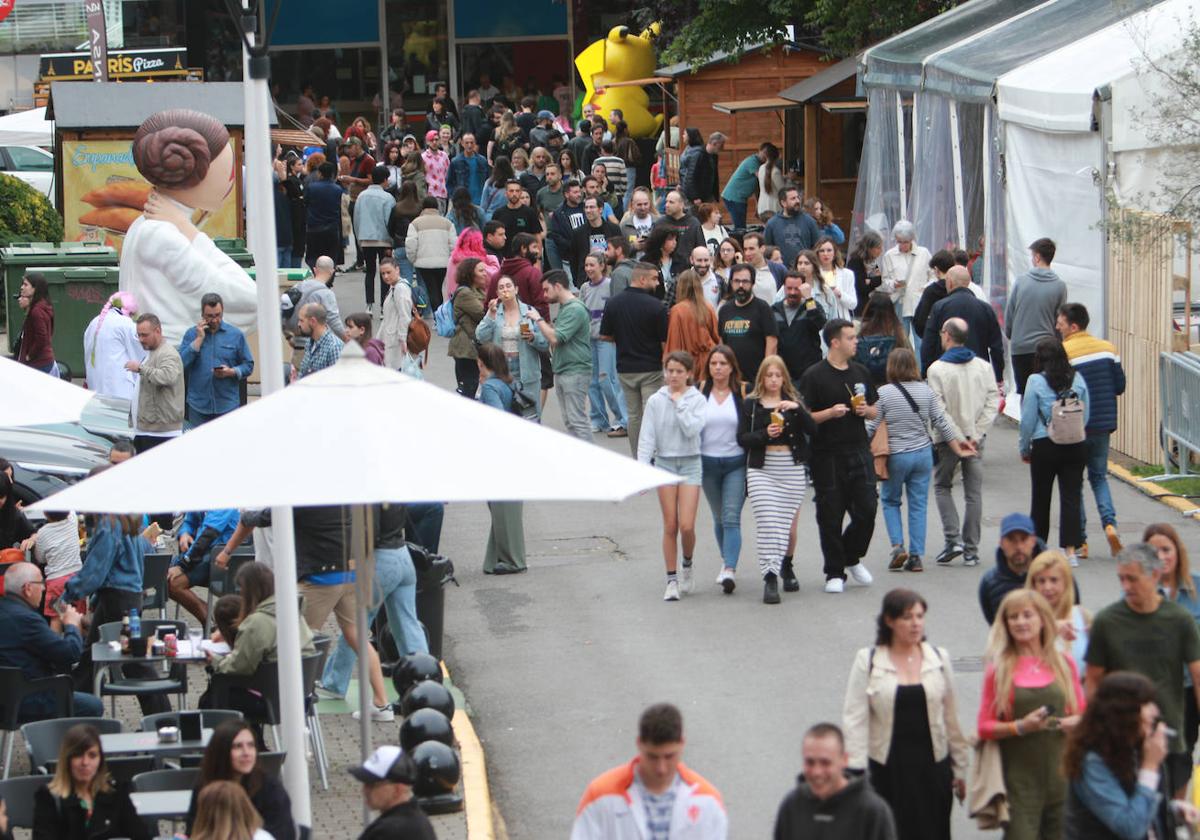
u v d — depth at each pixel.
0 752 43.19
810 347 67.44
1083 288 74.25
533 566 61.38
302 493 26.89
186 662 41.53
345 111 191.50
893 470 56.69
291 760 33.81
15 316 90.50
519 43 191.12
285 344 95.31
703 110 136.38
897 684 31.86
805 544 62.31
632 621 53.75
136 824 33.53
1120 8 81.62
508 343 71.94
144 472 28.12
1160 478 67.56
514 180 99.62
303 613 42.09
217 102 98.56
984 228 84.56
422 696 39.66
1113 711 27.69
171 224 82.19
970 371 56.91
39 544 50.34
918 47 97.12
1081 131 71.62
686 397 54.91
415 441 28.47
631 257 82.69
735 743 42.59
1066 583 34.47
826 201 124.81
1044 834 32.31
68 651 41.25
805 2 121.88
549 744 43.78
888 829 27.53
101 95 97.31
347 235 134.38
